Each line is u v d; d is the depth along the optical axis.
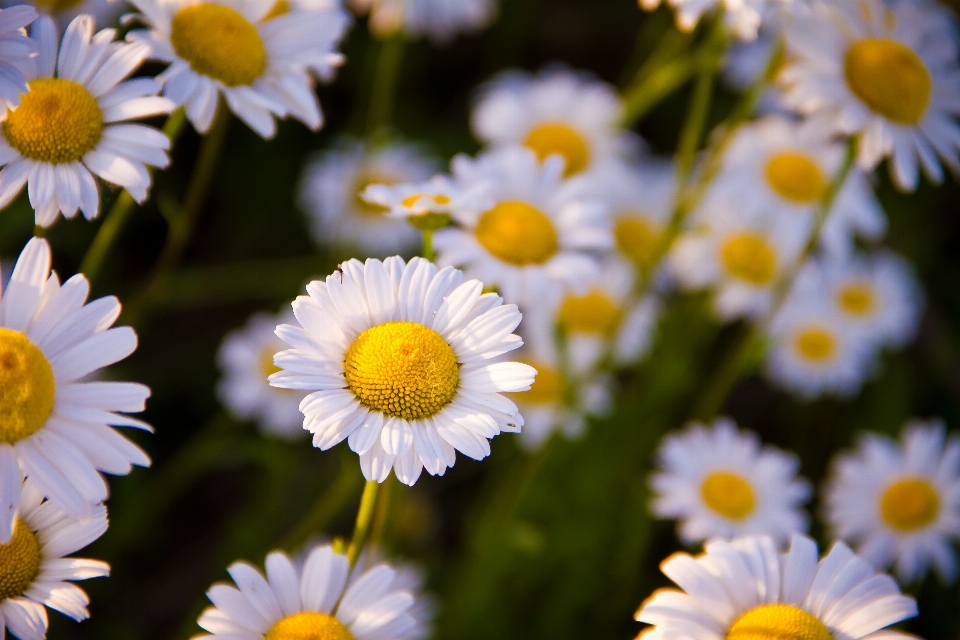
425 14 0.56
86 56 0.43
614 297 0.55
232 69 0.45
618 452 0.54
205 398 0.56
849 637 0.42
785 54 0.51
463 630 0.52
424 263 0.42
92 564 0.41
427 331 0.41
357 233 0.57
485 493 0.55
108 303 0.41
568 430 0.52
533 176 0.49
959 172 0.49
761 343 0.54
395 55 0.54
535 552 0.51
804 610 0.42
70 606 0.41
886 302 0.59
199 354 0.57
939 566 0.51
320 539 0.51
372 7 0.59
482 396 0.41
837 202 0.55
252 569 0.42
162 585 0.54
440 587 0.54
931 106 0.48
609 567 0.53
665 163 0.59
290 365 0.41
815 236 0.50
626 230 0.56
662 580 0.54
